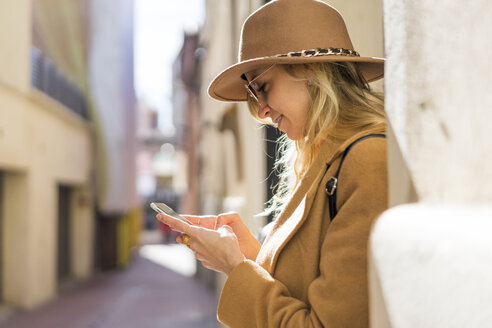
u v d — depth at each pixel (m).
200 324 8.37
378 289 0.54
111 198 16.20
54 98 12.25
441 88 0.56
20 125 9.48
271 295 0.99
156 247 31.44
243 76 1.27
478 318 0.39
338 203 0.98
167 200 41.03
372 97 1.12
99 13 15.70
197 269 16.58
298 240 1.04
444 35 0.56
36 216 10.56
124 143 16.36
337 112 1.06
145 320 8.88
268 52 1.13
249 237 1.47
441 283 0.43
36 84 10.86
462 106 0.53
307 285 1.01
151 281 15.27
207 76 12.03
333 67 1.11
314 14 1.12
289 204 1.11
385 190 0.91
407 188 0.62
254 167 4.21
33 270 10.41
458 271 0.41
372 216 0.90
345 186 0.96
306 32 1.10
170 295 12.23
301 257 1.03
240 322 1.04
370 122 1.04
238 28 5.77
